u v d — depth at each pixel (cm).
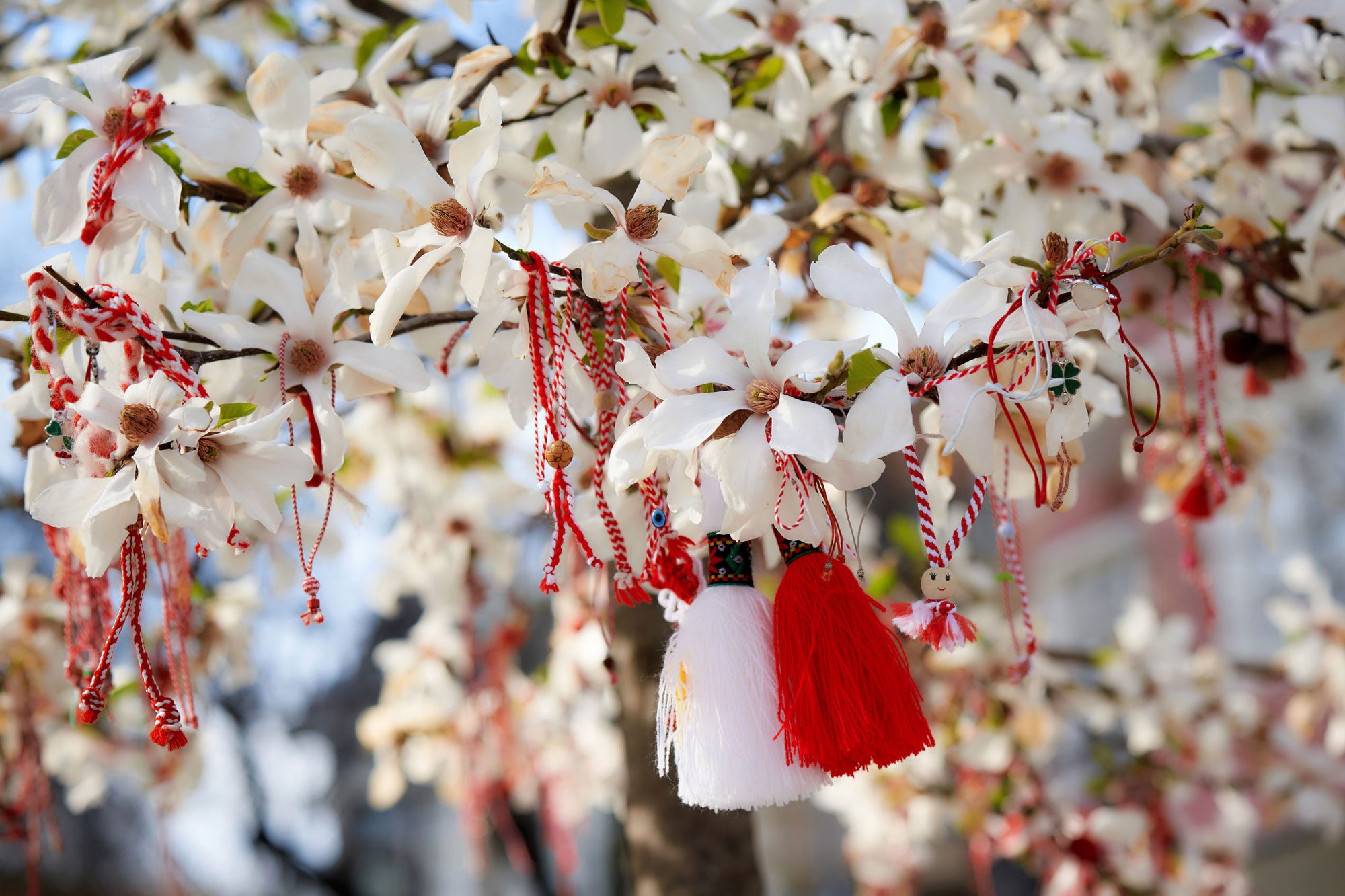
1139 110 147
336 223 112
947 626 94
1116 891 198
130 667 147
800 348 94
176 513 94
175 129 100
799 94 122
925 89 122
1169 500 144
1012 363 95
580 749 226
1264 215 122
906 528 172
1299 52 131
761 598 98
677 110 115
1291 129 138
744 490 93
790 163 138
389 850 529
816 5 120
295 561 128
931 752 192
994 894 414
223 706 299
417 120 108
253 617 163
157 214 99
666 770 98
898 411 91
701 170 96
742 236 115
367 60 122
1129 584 456
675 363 94
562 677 190
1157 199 121
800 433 91
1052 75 135
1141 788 204
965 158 121
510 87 115
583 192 95
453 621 213
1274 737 221
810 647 94
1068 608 496
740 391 94
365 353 102
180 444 95
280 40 153
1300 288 132
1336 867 316
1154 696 204
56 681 148
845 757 94
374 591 193
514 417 102
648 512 97
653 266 112
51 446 97
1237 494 138
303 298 102
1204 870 215
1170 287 122
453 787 208
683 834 131
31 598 148
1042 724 187
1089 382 118
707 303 108
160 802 187
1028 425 96
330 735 428
